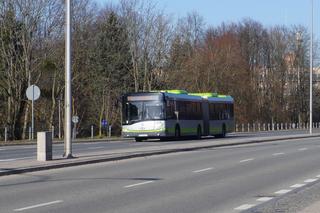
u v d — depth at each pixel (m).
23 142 40.09
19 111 51.12
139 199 12.73
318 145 35.75
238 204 12.03
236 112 85.19
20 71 50.50
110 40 67.69
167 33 67.06
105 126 66.44
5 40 49.94
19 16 49.88
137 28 66.00
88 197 13.01
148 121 40.38
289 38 102.38
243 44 97.50
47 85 59.06
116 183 15.73
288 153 28.03
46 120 62.12
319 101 106.69
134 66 65.62
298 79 103.56
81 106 69.19
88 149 30.19
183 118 42.66
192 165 21.33
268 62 101.38
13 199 12.71
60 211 11.07
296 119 105.94
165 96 40.56
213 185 15.30
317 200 12.58
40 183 15.77
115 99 67.19
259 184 15.52
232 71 83.12
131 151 27.20
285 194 13.55
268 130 87.38
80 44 58.78
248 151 29.55
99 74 66.00
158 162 22.70
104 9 70.00
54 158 22.97
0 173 17.61
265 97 99.00
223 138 46.84
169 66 67.12
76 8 58.22
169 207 11.60
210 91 78.25
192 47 79.31
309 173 18.39
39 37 51.31
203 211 11.13
